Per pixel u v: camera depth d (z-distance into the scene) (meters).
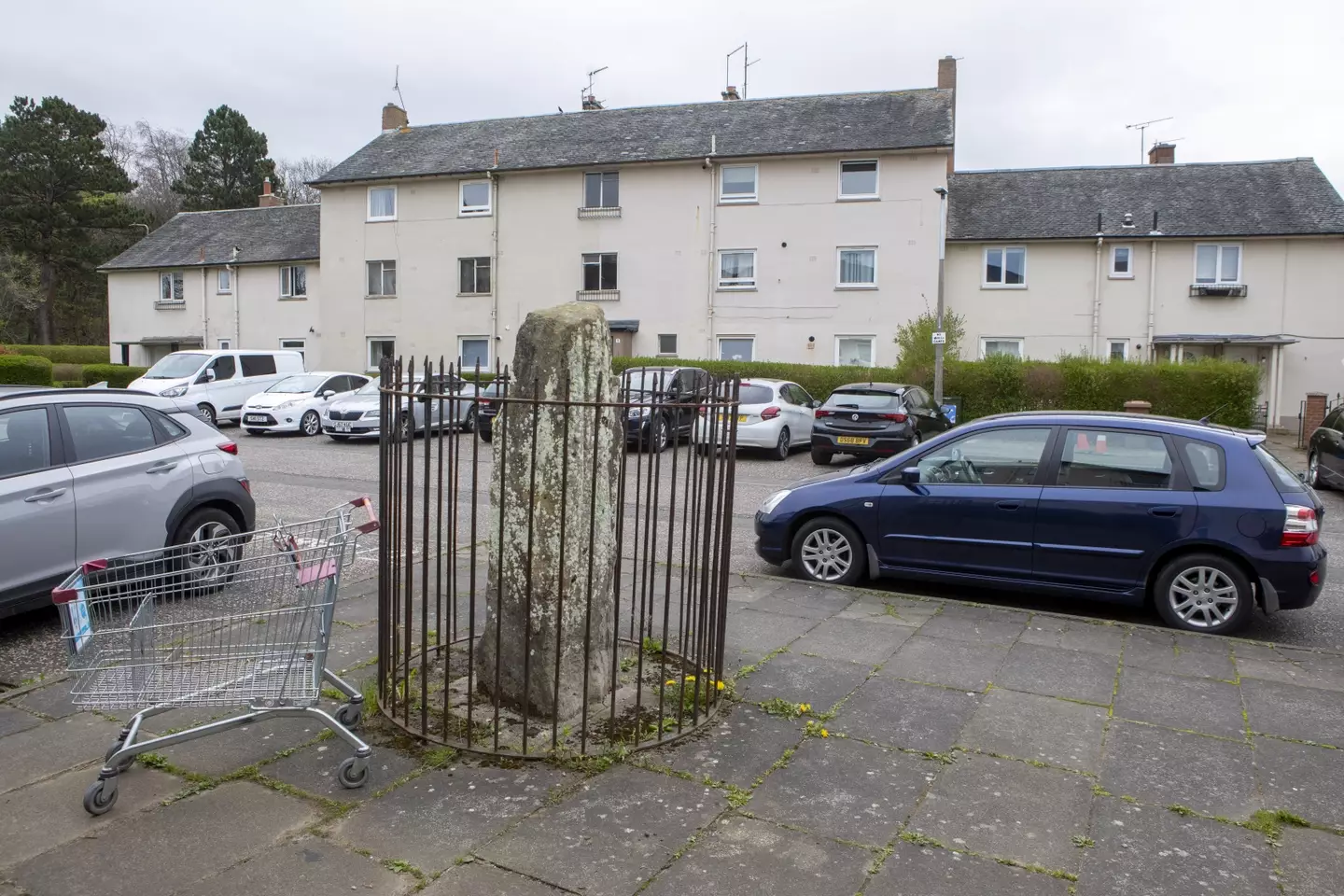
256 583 3.59
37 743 3.89
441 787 3.50
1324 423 14.48
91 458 5.91
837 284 26.28
